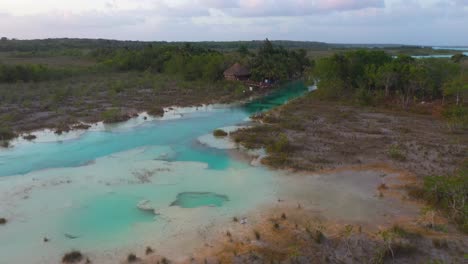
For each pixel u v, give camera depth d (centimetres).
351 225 2633
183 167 3881
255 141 4772
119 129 5431
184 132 5309
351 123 5688
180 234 2556
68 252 2355
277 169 3794
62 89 8412
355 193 3191
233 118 6316
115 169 3816
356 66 8488
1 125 5356
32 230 2639
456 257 2252
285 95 8994
